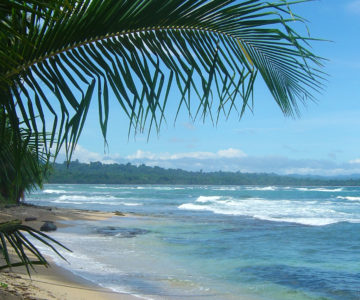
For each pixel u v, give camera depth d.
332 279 8.88
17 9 1.78
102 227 18.45
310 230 18.16
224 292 7.73
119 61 2.13
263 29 2.15
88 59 2.11
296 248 13.06
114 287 7.56
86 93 2.11
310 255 11.81
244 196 62.66
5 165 3.46
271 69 2.31
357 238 15.30
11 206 21.20
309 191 86.19
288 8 1.98
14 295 4.84
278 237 15.74
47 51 2.07
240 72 2.27
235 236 16.00
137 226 19.31
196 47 2.21
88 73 2.11
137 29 2.12
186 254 11.79
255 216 26.25
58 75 2.09
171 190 99.12
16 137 2.16
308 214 28.02
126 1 1.99
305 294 7.68
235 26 2.17
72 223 19.47
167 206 39.00
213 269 9.75
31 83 2.09
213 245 13.52
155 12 2.05
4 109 2.26
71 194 71.12
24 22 1.99
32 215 19.61
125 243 13.69
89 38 2.08
